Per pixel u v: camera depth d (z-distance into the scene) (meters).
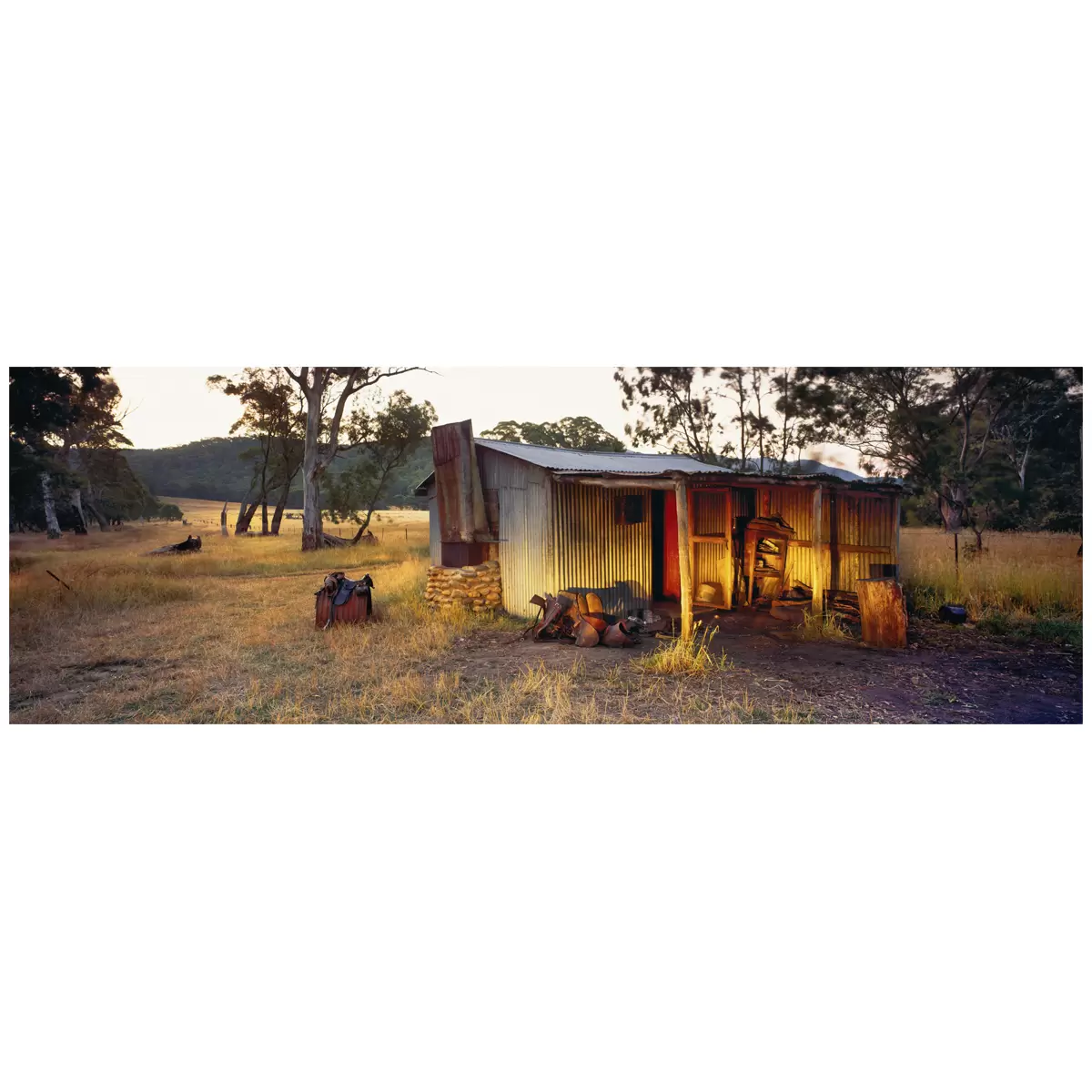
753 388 25.19
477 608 11.98
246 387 35.88
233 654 9.83
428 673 8.73
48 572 15.25
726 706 7.29
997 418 22.83
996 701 7.49
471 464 12.33
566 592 11.05
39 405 20.25
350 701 7.62
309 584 17.12
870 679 8.27
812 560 13.02
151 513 53.81
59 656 9.88
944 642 10.06
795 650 9.70
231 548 27.98
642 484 10.25
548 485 11.21
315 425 27.78
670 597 13.95
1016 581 12.51
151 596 14.70
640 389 27.48
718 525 13.43
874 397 22.56
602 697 7.65
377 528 42.59
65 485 34.03
